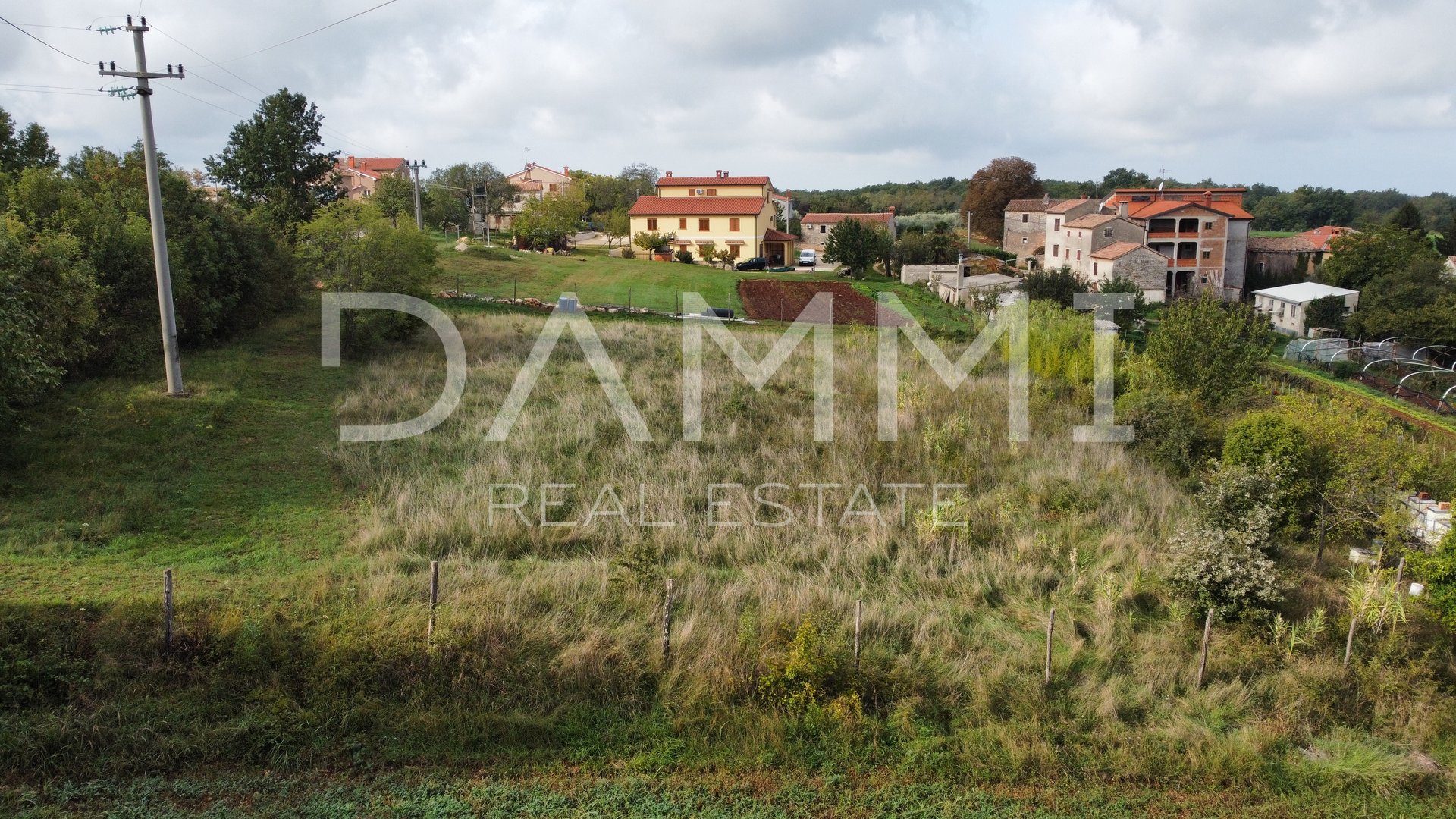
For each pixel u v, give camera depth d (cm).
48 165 2764
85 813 747
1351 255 5991
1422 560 1233
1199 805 884
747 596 1230
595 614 1125
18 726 821
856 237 6025
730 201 6931
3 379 1363
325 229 2572
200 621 974
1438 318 4434
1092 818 853
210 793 790
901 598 1288
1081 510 1652
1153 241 6100
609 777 867
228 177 4328
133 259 2091
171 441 1608
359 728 892
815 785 874
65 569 1105
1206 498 1444
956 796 872
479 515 1440
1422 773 941
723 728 945
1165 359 2347
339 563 1235
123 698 877
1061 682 1073
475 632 1017
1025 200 8706
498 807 806
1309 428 1741
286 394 2088
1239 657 1152
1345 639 1196
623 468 1712
